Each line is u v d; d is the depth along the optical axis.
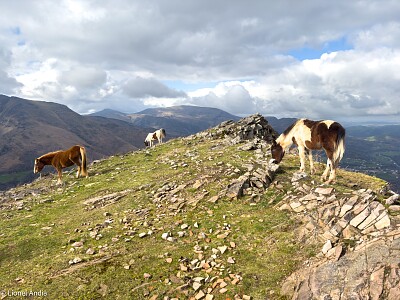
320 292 8.55
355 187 16.39
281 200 14.95
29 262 12.68
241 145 27.17
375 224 10.32
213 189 17.05
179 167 23.22
